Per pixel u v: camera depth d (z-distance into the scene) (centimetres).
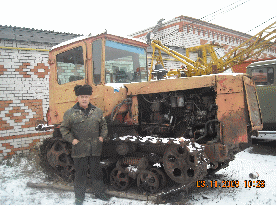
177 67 1007
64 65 448
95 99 392
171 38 1609
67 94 439
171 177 335
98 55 398
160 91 371
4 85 661
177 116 376
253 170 467
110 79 405
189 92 362
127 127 402
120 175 394
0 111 653
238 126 335
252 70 684
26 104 687
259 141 645
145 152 373
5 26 670
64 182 430
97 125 341
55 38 737
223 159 317
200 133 346
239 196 341
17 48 679
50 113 471
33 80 701
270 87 635
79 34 782
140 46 479
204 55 1030
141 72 475
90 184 396
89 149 333
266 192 352
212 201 326
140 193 361
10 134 662
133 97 391
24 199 363
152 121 393
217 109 327
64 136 331
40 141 696
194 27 1614
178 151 352
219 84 330
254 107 377
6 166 581
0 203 347
